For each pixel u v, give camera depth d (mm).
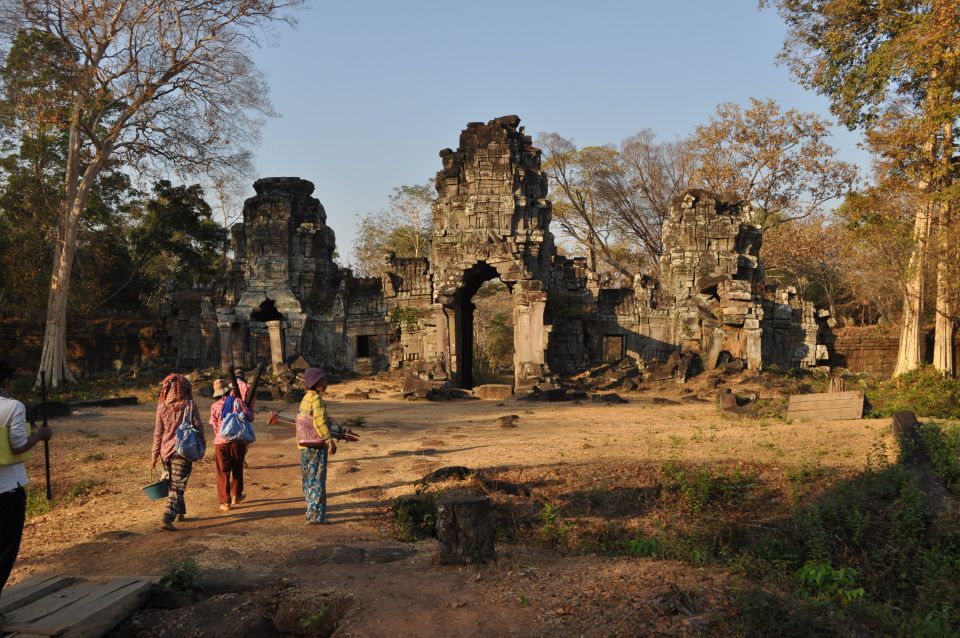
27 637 5453
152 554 7703
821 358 35875
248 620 6039
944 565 9141
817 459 12977
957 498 10898
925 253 28312
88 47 29547
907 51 26281
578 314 36500
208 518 9305
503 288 65375
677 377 31141
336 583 6562
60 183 40250
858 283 42281
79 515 9703
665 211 55969
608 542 9273
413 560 7359
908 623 6977
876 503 10695
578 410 22109
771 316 36000
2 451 5707
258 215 38344
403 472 12125
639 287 38156
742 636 5480
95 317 40688
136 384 31688
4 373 6051
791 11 31625
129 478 12070
